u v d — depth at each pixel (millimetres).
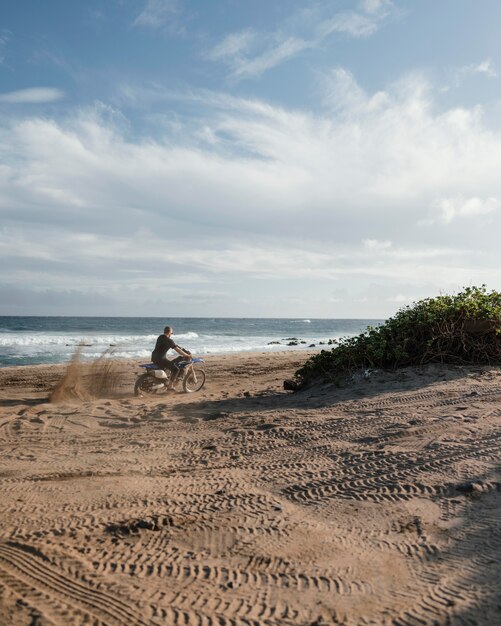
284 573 2994
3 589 2795
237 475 4980
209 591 2801
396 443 5707
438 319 10539
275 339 42094
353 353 10680
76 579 2910
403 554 3213
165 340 12102
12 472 5219
